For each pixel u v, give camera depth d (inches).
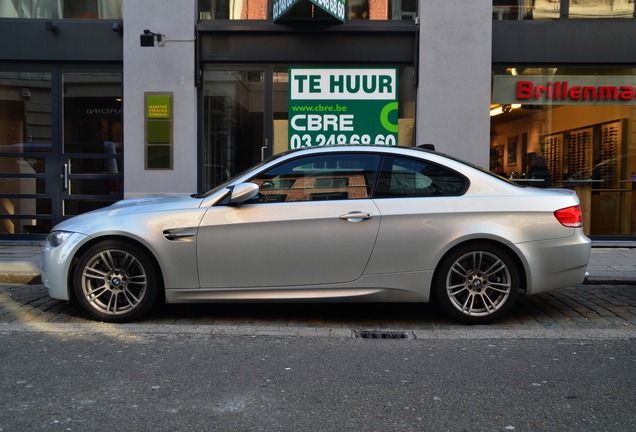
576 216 203.6
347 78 380.5
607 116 386.0
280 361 162.7
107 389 139.5
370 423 120.5
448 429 117.7
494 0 380.2
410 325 205.9
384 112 380.8
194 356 166.9
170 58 373.4
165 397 134.6
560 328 200.7
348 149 207.3
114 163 391.9
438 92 370.3
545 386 142.9
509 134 382.6
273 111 383.6
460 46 369.1
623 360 164.2
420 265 198.4
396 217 197.6
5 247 373.1
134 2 371.9
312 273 198.7
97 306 204.2
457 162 207.8
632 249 373.7
